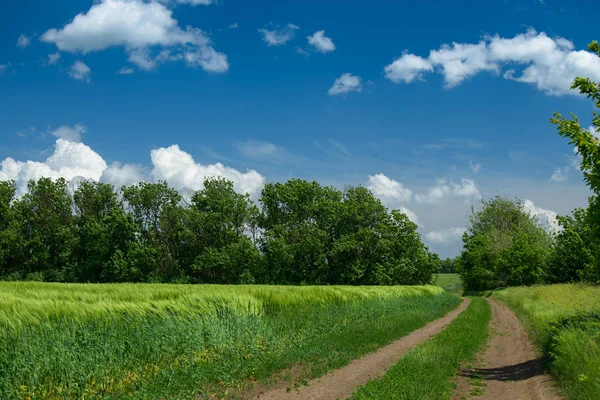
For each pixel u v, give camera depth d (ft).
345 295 70.38
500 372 36.42
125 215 203.62
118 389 27.89
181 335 36.14
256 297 54.70
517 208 271.90
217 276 222.69
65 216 218.79
